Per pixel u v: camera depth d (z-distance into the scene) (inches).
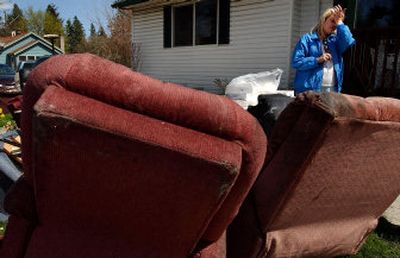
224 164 47.2
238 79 236.7
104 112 47.1
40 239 58.8
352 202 85.2
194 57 424.2
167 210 53.0
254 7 353.1
